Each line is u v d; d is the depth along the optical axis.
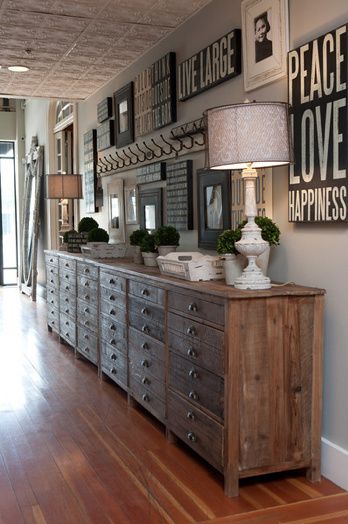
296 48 2.81
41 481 2.74
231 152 2.55
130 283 3.73
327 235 2.69
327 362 2.74
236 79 3.41
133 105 5.04
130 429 3.42
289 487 2.66
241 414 2.56
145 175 4.77
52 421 3.57
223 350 2.57
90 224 5.73
